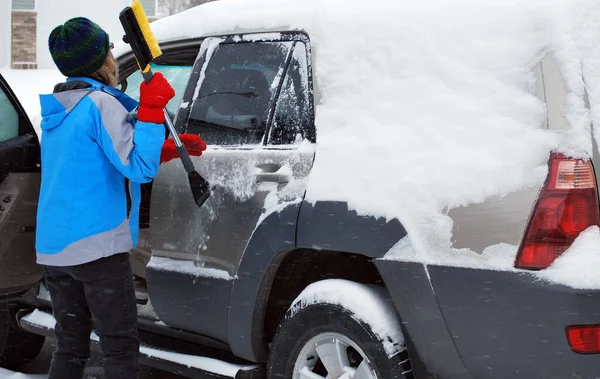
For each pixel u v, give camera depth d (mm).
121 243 3070
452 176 2676
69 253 3000
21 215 3871
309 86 3246
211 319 3443
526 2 2719
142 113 2961
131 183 3186
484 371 2658
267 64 3465
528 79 2631
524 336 2525
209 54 3760
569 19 2611
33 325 4207
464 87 2744
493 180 2594
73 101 3033
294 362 3100
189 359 3525
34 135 3941
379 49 2998
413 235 2723
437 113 2771
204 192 3266
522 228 2529
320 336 3010
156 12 18688
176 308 3590
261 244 3188
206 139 3635
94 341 3893
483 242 2590
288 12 3447
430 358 2787
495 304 2562
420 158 2762
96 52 3125
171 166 3645
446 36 2838
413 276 2719
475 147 2658
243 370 3322
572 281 2430
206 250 3441
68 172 3000
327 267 3381
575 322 2432
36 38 18438
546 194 2512
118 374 3111
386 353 2801
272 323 3410
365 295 2924
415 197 2736
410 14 2963
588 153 2500
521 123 2600
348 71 3082
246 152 3379
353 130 2988
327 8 3283
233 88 3590
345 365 2963
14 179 3834
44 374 4410
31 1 18312
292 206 3092
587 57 2596
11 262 3859
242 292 3270
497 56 2705
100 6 18609
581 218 2486
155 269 3652
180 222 3557
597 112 2547
